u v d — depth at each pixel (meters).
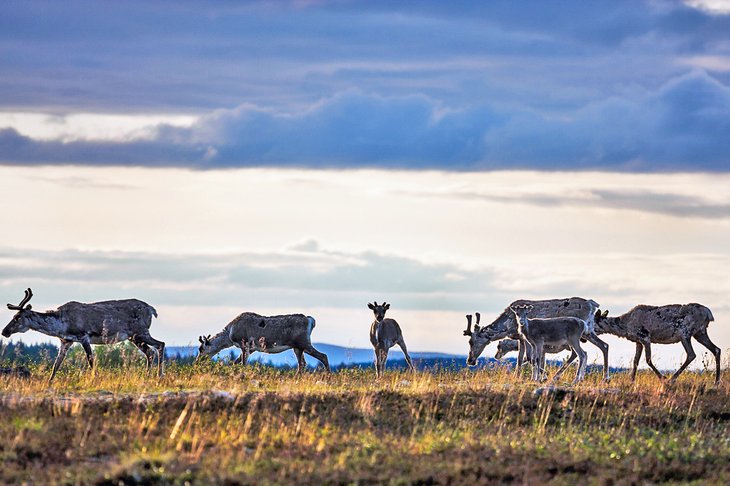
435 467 38.72
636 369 65.25
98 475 35.59
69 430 41.94
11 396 48.84
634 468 39.84
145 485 35.41
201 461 37.97
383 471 38.00
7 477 35.75
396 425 46.75
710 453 42.88
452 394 51.88
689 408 52.97
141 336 64.38
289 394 49.88
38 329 61.59
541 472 39.06
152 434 42.03
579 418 50.09
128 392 52.12
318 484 36.03
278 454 39.97
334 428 44.75
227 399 47.91
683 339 64.25
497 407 50.53
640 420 50.50
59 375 60.81
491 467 39.09
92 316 63.06
